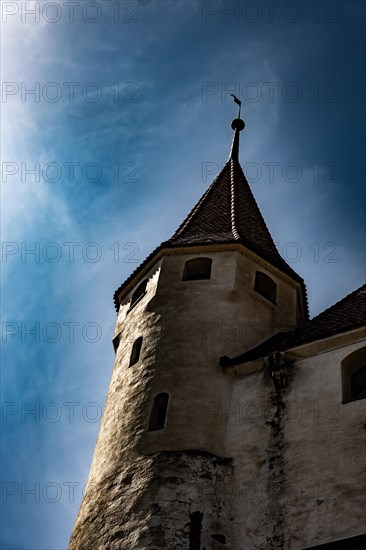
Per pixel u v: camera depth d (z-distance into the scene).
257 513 23.30
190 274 32.66
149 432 26.05
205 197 38.16
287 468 23.86
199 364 27.94
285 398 25.86
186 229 34.94
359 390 25.81
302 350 26.67
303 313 33.62
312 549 21.12
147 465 25.00
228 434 25.89
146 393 27.44
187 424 25.95
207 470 24.62
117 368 29.98
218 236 33.50
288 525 22.48
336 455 23.28
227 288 30.70
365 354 25.73
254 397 26.61
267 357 27.08
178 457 24.97
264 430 25.36
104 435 27.61
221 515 23.61
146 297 31.62
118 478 25.20
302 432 24.55
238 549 22.75
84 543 24.05
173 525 23.20
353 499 22.00
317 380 25.70
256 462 24.61
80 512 25.52
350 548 20.67
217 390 27.08
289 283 33.03
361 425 23.66
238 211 36.59
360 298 29.52
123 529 23.56
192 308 30.09
